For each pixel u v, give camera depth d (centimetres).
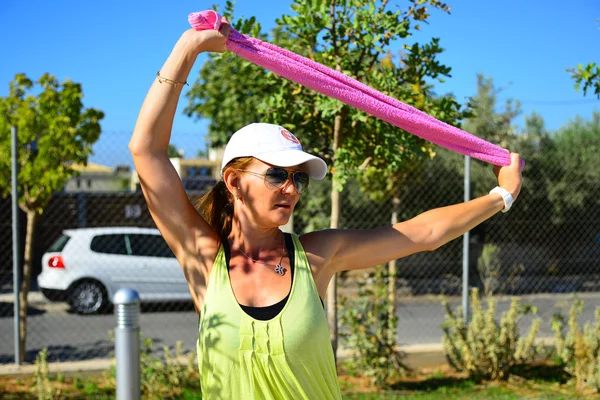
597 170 1359
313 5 418
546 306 1119
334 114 454
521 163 222
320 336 183
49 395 534
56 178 661
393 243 203
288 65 198
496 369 611
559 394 572
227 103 904
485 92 1438
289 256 191
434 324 973
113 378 598
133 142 190
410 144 430
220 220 203
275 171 185
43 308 1098
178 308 1077
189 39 187
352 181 1157
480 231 1330
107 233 1041
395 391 577
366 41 417
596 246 1344
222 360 179
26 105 665
